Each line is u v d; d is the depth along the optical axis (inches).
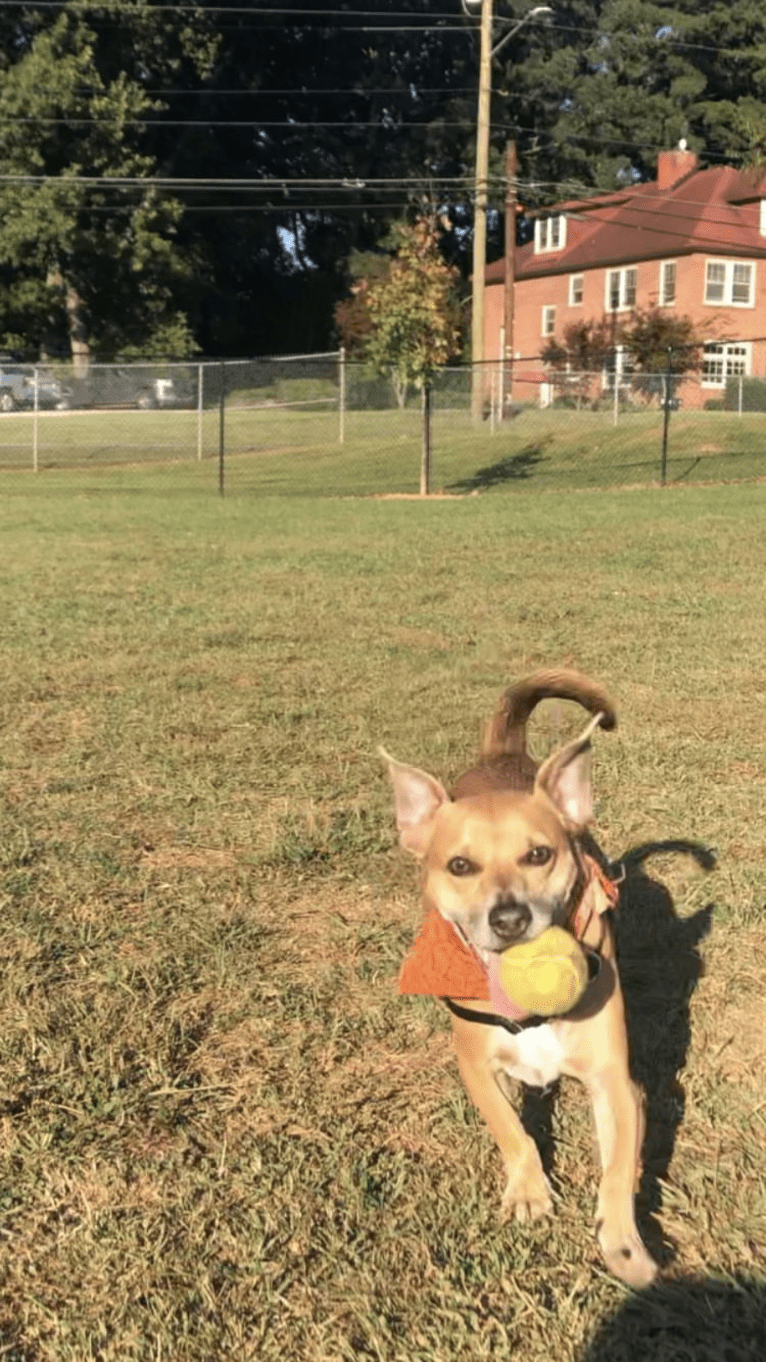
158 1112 52.2
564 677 57.4
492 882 44.3
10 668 127.3
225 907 70.9
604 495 327.0
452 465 423.2
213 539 238.2
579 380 561.9
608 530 236.5
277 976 63.1
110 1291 42.9
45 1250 44.7
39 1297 42.6
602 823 82.0
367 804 86.5
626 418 496.1
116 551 223.0
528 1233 44.9
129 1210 46.7
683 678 119.5
